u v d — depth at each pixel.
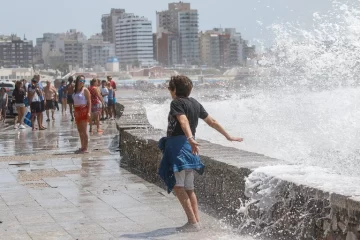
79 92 16.83
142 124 16.69
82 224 8.16
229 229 7.65
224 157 8.97
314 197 6.27
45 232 7.73
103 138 21.42
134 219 8.39
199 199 9.35
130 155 14.35
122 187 11.07
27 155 16.81
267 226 7.19
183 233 7.52
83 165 14.32
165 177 7.62
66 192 10.67
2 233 7.71
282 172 7.30
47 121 31.56
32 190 10.97
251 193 7.50
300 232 6.53
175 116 7.48
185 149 7.53
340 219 5.84
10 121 33.75
